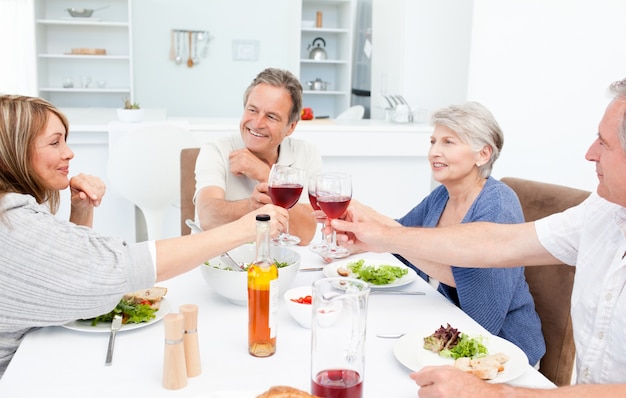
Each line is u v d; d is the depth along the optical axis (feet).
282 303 4.58
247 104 6.66
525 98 12.51
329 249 5.88
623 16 11.57
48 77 21.88
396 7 17.38
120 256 3.83
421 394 3.03
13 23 18.88
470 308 5.07
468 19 15.11
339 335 2.97
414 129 12.85
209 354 3.67
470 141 5.57
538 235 4.51
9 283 3.61
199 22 22.94
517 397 2.97
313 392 3.03
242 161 6.63
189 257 4.04
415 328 4.16
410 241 4.82
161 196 10.59
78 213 5.41
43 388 3.23
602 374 3.90
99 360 3.58
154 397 3.17
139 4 22.27
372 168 13.02
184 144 10.48
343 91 23.35
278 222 4.49
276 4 23.36
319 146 12.49
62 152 4.31
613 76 11.81
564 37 12.01
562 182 12.60
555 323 5.50
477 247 4.66
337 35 23.85
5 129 3.99
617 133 3.43
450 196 6.04
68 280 3.65
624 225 3.92
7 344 3.95
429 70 16.39
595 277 4.07
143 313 4.09
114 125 10.93
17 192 4.03
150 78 22.91
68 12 21.34
